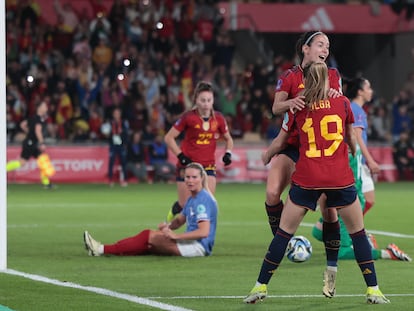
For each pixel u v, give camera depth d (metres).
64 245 27.89
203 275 21.50
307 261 24.23
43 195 52.03
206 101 29.00
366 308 16.97
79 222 35.97
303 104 17.02
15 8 72.50
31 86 69.12
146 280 20.61
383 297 17.47
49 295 18.22
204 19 77.44
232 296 18.38
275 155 20.28
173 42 74.75
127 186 61.03
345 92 26.19
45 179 58.19
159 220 36.97
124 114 68.94
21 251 26.27
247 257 25.02
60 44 72.69
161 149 66.25
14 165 34.53
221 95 72.94
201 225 24.89
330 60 79.00
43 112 58.16
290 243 22.12
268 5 80.25
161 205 44.84
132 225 34.88
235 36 80.19
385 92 82.25
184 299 17.94
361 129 25.61
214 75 74.25
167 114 70.56
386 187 62.28
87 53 71.88
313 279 20.98
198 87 29.14
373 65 82.94
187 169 25.08
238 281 20.53
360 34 83.56
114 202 46.78
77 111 69.62
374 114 75.12
